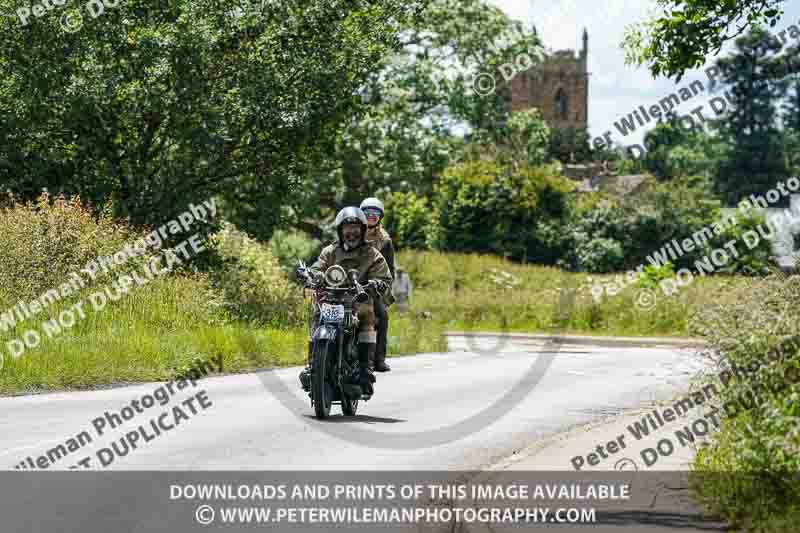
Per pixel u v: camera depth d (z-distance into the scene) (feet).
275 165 306.55
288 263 516.73
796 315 103.04
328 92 296.51
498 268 567.59
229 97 289.33
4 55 282.56
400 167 549.13
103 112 285.02
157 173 302.45
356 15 305.53
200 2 287.28
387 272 138.62
